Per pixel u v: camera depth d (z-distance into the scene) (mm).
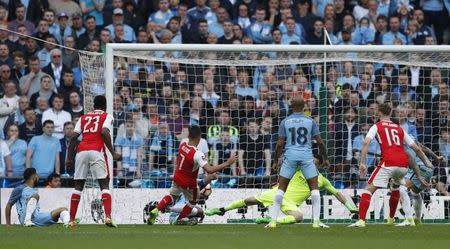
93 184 47938
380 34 67812
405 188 44156
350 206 44844
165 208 44719
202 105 57406
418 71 60188
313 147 52469
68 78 60938
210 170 41531
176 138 56219
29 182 43875
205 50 48188
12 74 60844
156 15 65938
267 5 66812
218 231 36125
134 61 57719
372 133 41562
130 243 27016
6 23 63812
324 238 30219
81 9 65688
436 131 57969
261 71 58312
